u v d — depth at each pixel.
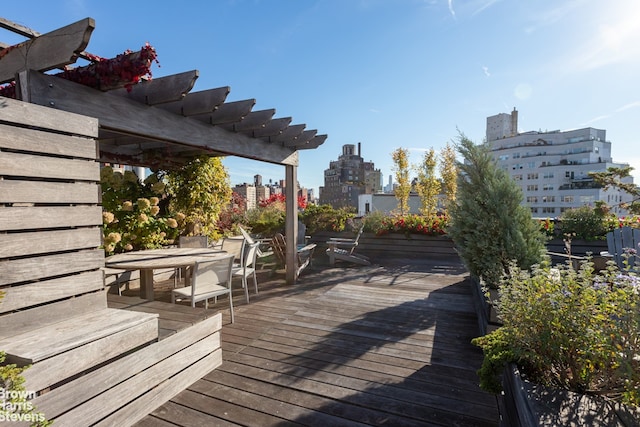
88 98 2.45
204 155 6.05
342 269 6.71
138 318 2.07
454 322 3.62
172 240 5.90
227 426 1.95
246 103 3.49
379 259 7.83
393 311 4.01
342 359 2.77
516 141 53.94
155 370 2.14
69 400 1.67
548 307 1.51
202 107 3.18
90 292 2.13
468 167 3.62
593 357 1.36
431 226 7.90
